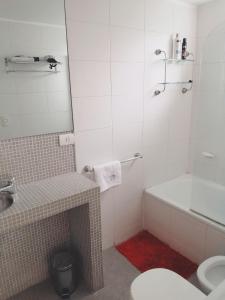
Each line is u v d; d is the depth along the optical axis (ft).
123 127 7.16
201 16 7.98
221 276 5.26
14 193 4.97
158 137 8.17
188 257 7.02
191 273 6.42
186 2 7.61
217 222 6.23
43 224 6.08
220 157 8.10
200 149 8.74
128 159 7.52
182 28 7.77
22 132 5.43
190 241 6.85
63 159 6.18
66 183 5.63
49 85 5.58
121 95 6.86
